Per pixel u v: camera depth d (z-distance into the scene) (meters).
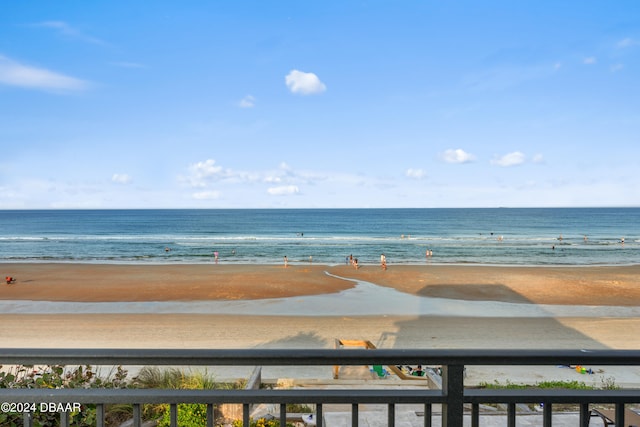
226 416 5.37
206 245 56.25
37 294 24.61
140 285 27.52
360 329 17.11
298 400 1.78
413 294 24.84
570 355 1.77
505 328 17.36
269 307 21.33
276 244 57.31
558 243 58.22
